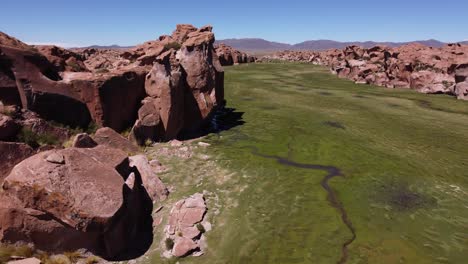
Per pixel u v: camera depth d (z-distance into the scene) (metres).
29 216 13.70
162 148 26.84
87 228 13.74
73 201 13.80
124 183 16.25
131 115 28.78
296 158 26.66
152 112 27.88
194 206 17.80
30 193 13.71
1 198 13.95
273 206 19.22
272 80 71.75
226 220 17.58
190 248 14.99
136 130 26.48
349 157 27.09
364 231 17.17
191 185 21.19
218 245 15.63
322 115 40.44
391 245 16.11
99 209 14.02
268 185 21.77
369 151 28.50
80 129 24.00
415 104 48.72
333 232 17.02
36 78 22.33
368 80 70.44
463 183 22.78
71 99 23.62
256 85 63.31
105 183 15.28
